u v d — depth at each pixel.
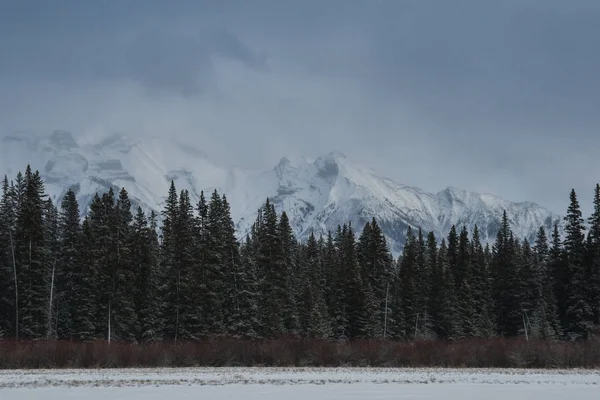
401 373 39.53
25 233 66.50
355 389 29.98
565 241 83.19
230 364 46.41
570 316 81.69
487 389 30.69
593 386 32.53
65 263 74.25
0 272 68.38
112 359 43.59
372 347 48.56
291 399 26.20
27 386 30.50
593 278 79.56
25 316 65.81
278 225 80.12
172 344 49.59
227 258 74.81
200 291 69.38
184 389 29.44
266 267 77.12
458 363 47.53
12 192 71.81
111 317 67.31
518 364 46.84
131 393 27.83
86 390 28.88
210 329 69.75
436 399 26.91
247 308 73.06
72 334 67.94
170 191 80.12
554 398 27.72
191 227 73.69
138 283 71.75
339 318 80.00
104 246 68.62
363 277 85.50
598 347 47.97
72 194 75.56
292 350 47.50
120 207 75.69
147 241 73.12
